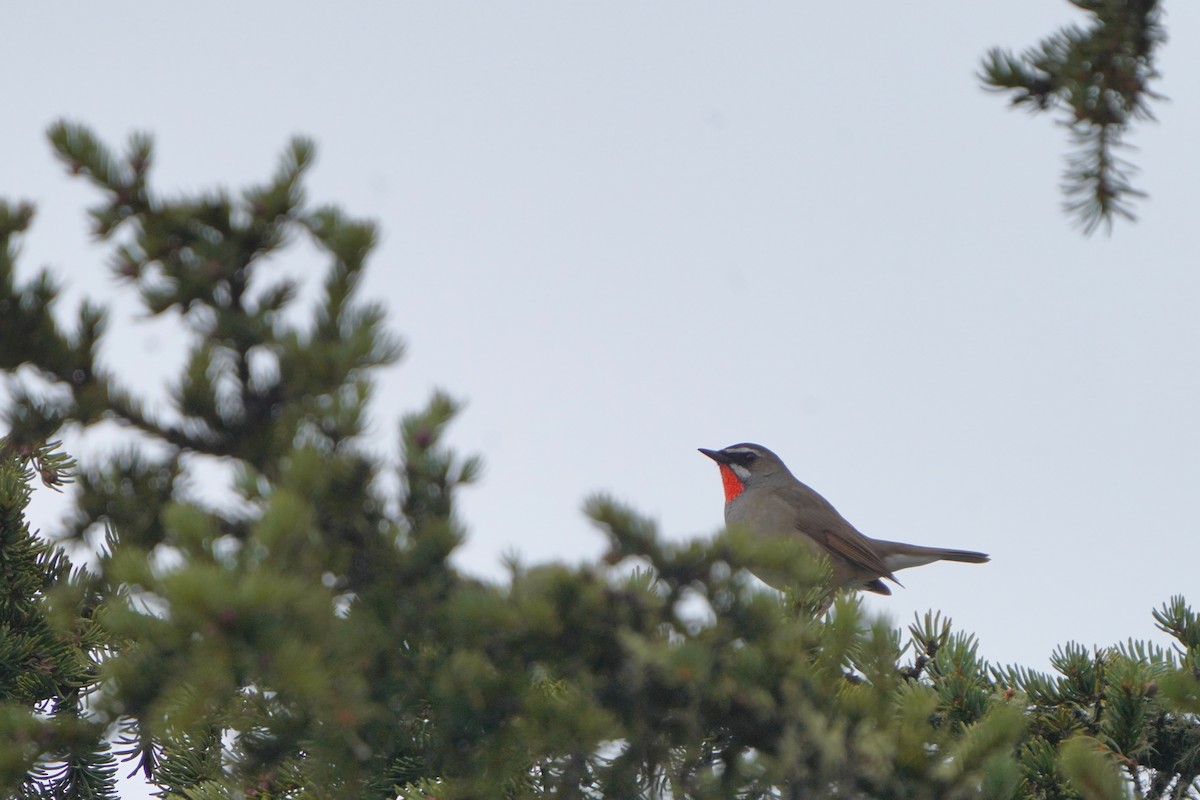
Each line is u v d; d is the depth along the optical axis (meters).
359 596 6.50
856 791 7.03
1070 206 7.80
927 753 7.09
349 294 6.33
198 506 6.08
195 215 6.17
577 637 6.84
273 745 7.32
